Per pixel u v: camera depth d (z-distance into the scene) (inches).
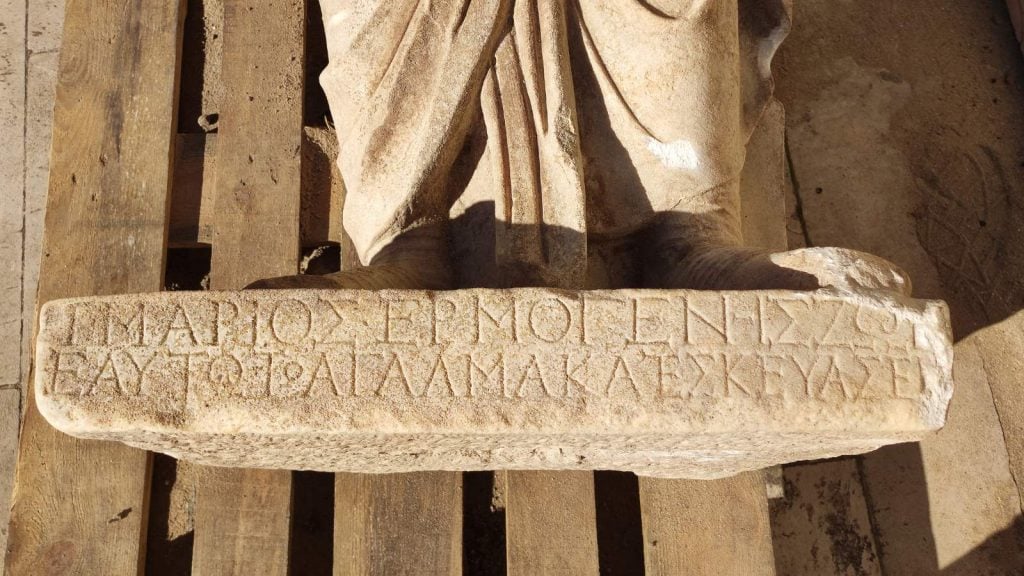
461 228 89.0
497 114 84.0
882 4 130.0
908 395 68.1
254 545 101.7
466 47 83.7
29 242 129.6
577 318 69.5
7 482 121.2
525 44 84.4
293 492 112.1
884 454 116.6
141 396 67.9
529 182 83.2
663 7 83.6
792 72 126.6
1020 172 122.9
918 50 128.1
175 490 112.9
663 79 82.7
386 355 68.9
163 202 109.1
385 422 67.9
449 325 69.4
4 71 134.7
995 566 110.0
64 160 110.3
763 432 68.9
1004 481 112.0
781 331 68.9
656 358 68.8
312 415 67.8
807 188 122.3
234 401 67.9
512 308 69.7
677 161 83.5
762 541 102.4
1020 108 125.8
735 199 88.0
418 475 103.9
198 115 118.6
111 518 101.7
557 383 68.5
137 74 113.6
